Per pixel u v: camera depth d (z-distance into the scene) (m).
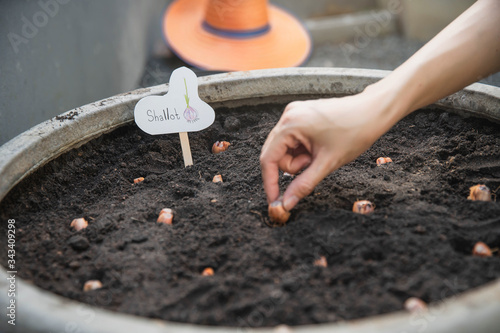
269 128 1.14
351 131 0.88
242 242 0.90
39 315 0.76
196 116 1.07
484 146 1.04
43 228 0.96
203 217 0.95
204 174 1.05
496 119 1.07
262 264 0.87
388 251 0.86
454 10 2.59
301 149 0.93
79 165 1.07
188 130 1.08
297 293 0.83
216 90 1.15
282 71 1.16
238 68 1.96
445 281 0.82
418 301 0.80
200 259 0.88
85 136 1.08
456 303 0.74
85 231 0.94
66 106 1.54
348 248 0.88
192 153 1.12
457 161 1.02
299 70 1.16
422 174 1.01
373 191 0.97
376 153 1.08
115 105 1.10
